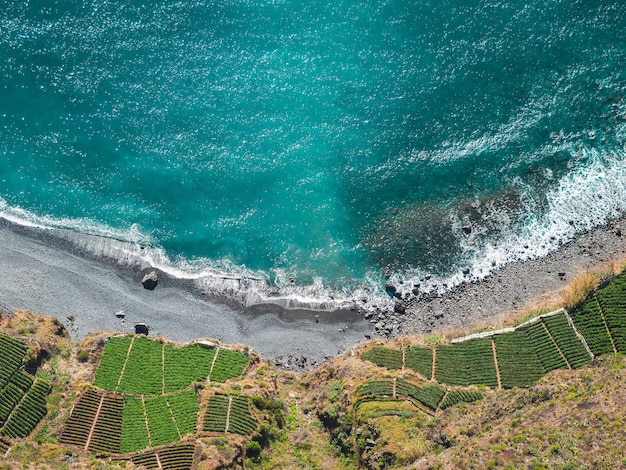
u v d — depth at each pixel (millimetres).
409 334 111500
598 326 107000
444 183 122562
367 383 102625
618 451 83625
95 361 107250
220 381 106312
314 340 112188
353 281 116375
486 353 106688
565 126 125500
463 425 95688
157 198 121875
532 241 117438
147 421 100812
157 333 111875
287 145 125062
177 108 126688
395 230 119562
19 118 125875
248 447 97875
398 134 125625
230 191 122312
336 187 122812
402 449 93562
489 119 126312
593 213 119062
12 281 114375
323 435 101812
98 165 123500
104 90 127500
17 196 121812
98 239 119000
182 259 118438
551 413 92688
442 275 115812
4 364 101750
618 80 128250
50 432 98438
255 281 116750
